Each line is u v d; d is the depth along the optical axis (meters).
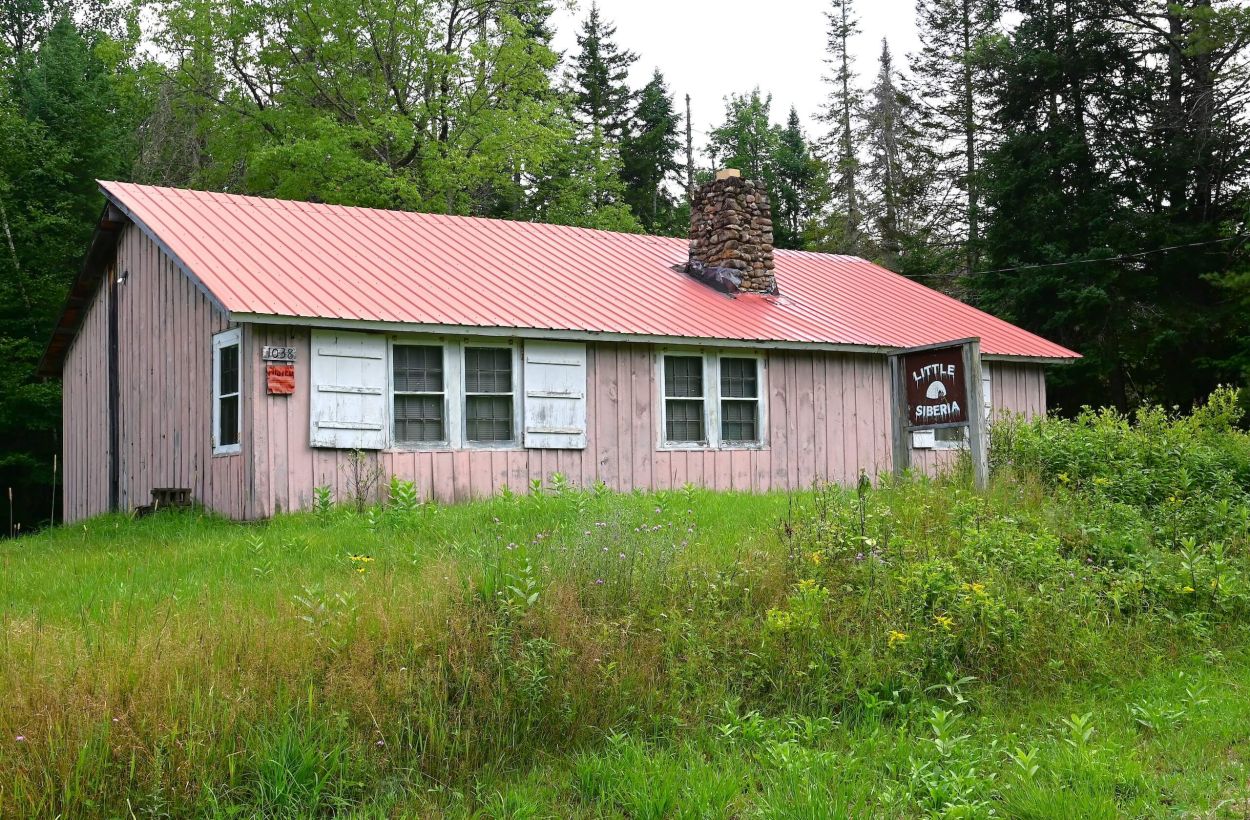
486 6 38.75
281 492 15.12
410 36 36.41
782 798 6.44
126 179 33.88
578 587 8.70
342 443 15.70
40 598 9.65
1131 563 10.88
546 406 17.64
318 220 19.66
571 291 19.42
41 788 5.97
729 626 8.66
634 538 9.81
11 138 29.09
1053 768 6.84
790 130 61.19
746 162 59.59
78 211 30.81
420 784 6.70
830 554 9.88
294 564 10.90
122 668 6.68
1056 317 32.56
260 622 7.55
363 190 34.03
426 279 18.03
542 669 7.55
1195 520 12.33
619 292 20.17
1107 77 35.00
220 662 6.96
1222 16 30.36
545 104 39.31
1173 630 9.75
